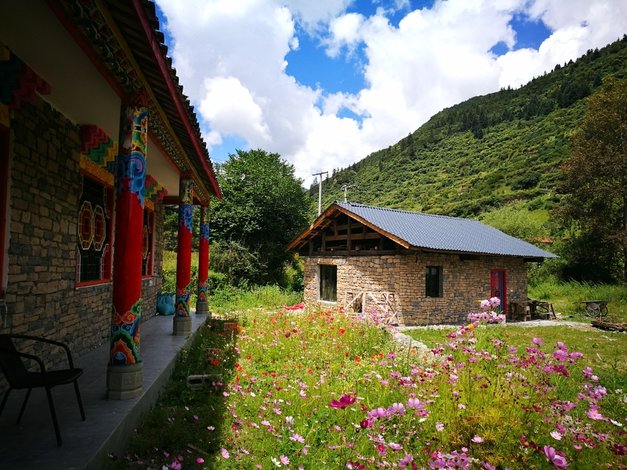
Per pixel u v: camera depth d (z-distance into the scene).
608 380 6.82
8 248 4.29
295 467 3.26
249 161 26.70
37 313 4.90
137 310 4.16
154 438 3.56
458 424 3.62
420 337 11.40
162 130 5.64
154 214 10.70
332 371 6.06
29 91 4.16
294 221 26.98
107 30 3.26
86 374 5.02
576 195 25.72
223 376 5.50
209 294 20.08
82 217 6.47
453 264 15.91
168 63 3.96
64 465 2.62
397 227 15.82
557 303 21.41
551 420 3.66
